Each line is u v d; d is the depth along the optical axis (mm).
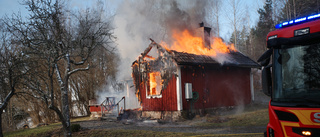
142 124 14555
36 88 9281
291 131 4379
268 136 4844
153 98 16734
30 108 23672
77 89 25469
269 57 5250
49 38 9461
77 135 11641
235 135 9195
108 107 18906
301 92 4477
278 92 4781
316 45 4516
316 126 4059
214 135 9523
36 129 14516
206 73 16516
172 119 15289
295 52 4715
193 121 14219
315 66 4445
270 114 4848
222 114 16062
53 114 23781
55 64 9219
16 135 13188
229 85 17719
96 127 14258
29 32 9758
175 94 15227
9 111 22156
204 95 16141
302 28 4648
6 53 11031
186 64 14945
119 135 11031
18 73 10242
